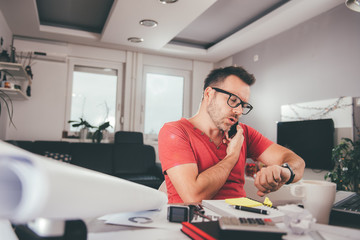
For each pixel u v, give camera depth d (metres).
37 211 0.27
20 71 3.27
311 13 3.21
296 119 3.42
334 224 0.68
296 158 1.23
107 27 3.69
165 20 3.40
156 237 0.49
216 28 4.20
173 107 5.14
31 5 3.18
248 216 0.63
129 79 4.79
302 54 3.44
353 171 2.47
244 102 1.20
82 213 0.34
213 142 1.17
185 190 0.95
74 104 4.55
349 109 2.77
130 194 0.45
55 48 4.31
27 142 3.66
